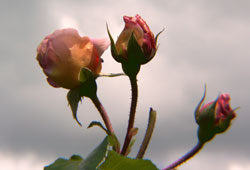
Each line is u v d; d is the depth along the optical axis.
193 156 0.58
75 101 0.57
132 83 0.56
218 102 0.58
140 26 0.56
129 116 0.55
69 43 0.57
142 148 0.54
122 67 0.56
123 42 0.56
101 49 0.57
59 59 0.57
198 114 0.58
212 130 0.57
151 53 0.56
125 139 0.54
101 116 0.57
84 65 0.57
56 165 0.49
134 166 0.48
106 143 0.48
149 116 0.54
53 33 0.57
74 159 0.50
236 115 0.58
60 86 0.57
